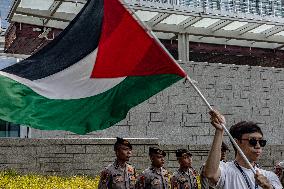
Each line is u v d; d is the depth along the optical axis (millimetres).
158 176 9578
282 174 8125
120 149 8750
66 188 11633
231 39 20422
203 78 17188
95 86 5137
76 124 5188
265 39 20000
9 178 12227
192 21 17766
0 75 5172
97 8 5051
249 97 17766
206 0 17750
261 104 17953
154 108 16266
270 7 18969
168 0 16938
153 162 9641
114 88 5105
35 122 5133
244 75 17828
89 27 5102
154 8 16016
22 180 12062
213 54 21594
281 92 18375
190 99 16781
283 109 18297
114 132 15633
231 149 15750
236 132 4207
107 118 5203
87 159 13781
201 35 19000
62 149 13641
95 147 13883
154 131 16156
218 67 17453
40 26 18781
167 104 16453
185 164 9875
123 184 8719
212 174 3953
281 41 20312
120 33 4918
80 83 5180
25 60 5359
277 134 18062
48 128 5148
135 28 4832
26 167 13336
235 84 17625
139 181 9578
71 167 13641
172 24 18438
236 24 18703
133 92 5074
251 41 20734
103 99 5152
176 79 4793
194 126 16719
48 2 16047
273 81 18281
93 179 13211
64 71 5223
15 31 18875
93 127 5211
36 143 13484
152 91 4980
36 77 5258
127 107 5125
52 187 11664
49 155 13547
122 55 4953
